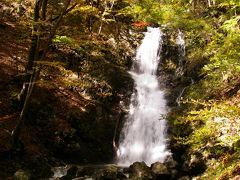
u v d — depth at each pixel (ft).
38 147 40.04
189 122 42.60
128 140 49.24
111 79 53.36
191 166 37.45
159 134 47.75
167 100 52.60
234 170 29.63
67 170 37.35
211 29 43.27
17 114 40.81
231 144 34.04
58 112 45.47
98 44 58.18
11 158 35.14
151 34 66.39
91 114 48.06
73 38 36.22
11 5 58.54
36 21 35.06
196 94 47.93
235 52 32.04
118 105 51.47
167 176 36.81
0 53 48.39
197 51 56.65
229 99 41.81
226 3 25.85
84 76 51.78
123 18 68.39
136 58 61.98
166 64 61.57
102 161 45.96
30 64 37.70
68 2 33.01
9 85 43.50
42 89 46.65
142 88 54.95
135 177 35.78
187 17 49.65
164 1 49.08
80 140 45.60
